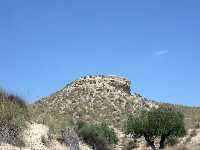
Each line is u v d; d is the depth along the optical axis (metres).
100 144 38.38
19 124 30.61
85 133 37.47
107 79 148.25
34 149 28.73
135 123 69.81
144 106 136.38
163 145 69.12
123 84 148.50
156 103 142.12
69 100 136.62
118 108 130.88
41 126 33.06
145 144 83.81
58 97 140.00
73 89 144.75
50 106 134.00
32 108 35.75
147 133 68.88
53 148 31.14
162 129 68.00
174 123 68.38
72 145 33.69
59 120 37.16
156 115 68.94
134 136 70.88
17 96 34.41
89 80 148.38
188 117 105.06
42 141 30.84
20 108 33.38
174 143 74.00
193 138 74.12
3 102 31.97
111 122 117.56
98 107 131.00
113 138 72.75
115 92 142.00
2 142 27.78
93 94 139.50
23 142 29.31
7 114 30.41
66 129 34.62
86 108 130.50
